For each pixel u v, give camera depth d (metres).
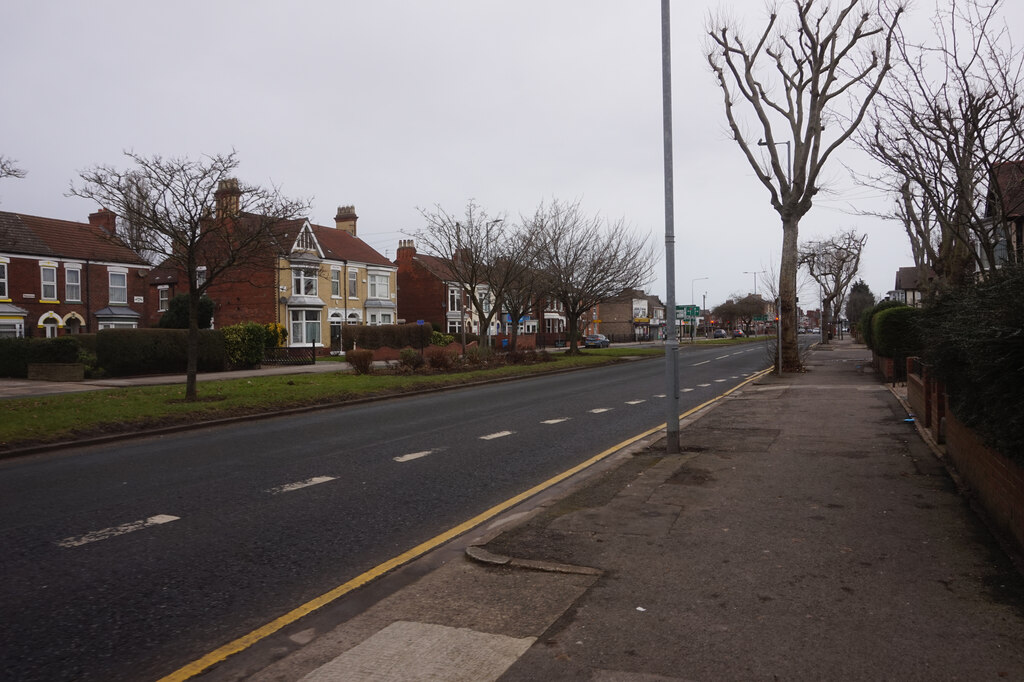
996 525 5.50
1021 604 4.00
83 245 39.56
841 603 4.07
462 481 8.15
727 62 23.45
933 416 9.97
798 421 11.95
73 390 19.38
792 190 23.56
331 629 3.98
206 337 27.41
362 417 14.49
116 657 3.71
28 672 3.54
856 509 6.16
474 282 32.41
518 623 3.88
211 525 6.29
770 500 6.56
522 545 5.26
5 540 5.85
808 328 143.75
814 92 22.25
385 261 51.84
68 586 4.78
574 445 10.67
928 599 4.10
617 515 6.11
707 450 9.39
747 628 3.75
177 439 11.70
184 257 16.03
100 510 6.84
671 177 9.36
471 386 22.55
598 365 34.56
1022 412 4.66
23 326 35.41
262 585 4.79
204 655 3.71
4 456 9.98
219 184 16.58
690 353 46.56
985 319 5.07
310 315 43.69
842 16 21.20
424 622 3.93
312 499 7.27
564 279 39.38
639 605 4.09
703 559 4.89
